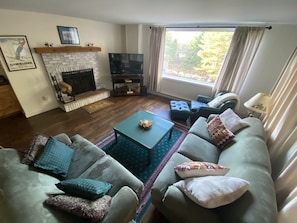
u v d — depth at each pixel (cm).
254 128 174
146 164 212
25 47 283
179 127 304
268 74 292
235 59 311
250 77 313
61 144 156
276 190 129
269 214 85
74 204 90
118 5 201
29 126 288
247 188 97
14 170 111
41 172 125
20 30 270
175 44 407
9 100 305
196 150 175
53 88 344
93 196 96
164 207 125
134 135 214
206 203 94
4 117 308
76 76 376
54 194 103
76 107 362
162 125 240
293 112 147
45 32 301
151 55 431
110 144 247
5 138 254
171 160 157
